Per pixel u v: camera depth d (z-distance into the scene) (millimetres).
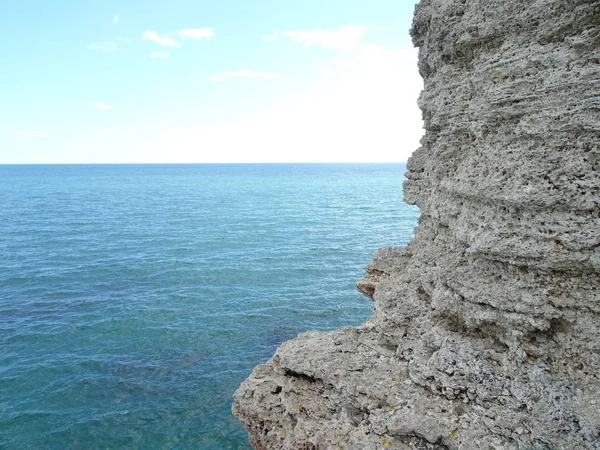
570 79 6781
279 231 64188
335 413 8305
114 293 34844
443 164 9727
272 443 8586
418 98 11656
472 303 8008
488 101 7910
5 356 23906
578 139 6746
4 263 43125
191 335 27094
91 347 25219
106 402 19719
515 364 7262
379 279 13883
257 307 32000
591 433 6020
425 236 11234
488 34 8164
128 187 164250
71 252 48719
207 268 42719
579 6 6793
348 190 150625
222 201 111438
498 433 6688
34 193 128375
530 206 7070
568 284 6836
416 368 8148
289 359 9422
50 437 17250
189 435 17578
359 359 9062
